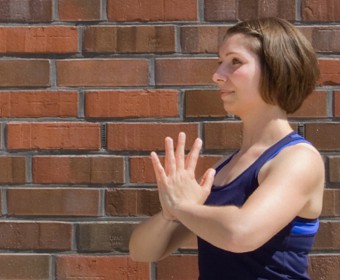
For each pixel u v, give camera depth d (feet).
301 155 8.90
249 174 9.06
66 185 12.84
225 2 12.80
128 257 12.78
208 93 12.78
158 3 12.84
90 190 12.80
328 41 12.80
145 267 12.78
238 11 12.80
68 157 12.84
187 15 12.84
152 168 12.80
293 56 9.36
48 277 12.83
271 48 9.29
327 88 12.78
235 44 9.46
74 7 12.90
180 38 12.84
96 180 12.81
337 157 12.74
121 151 12.83
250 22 9.64
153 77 12.84
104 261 12.78
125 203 12.78
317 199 9.14
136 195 12.78
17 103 12.90
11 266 12.82
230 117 12.76
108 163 12.80
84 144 12.84
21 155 12.87
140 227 10.24
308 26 12.80
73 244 12.81
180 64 12.83
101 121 12.85
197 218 8.61
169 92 12.81
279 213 8.38
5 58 12.91
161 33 12.84
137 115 12.84
